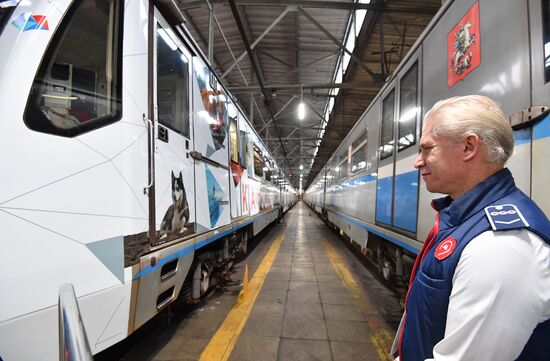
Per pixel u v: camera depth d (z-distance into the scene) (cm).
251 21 675
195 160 281
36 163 122
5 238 112
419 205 285
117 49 165
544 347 66
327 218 1190
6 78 120
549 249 64
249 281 466
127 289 157
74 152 136
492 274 63
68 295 89
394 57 752
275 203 1153
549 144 139
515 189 77
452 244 75
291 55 838
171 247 215
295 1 532
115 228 151
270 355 253
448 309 70
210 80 346
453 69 235
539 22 151
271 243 839
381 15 559
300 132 1630
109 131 153
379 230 413
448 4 243
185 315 333
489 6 191
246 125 580
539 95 149
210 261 362
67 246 129
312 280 475
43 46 131
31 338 116
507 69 173
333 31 716
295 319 326
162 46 224
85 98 146
